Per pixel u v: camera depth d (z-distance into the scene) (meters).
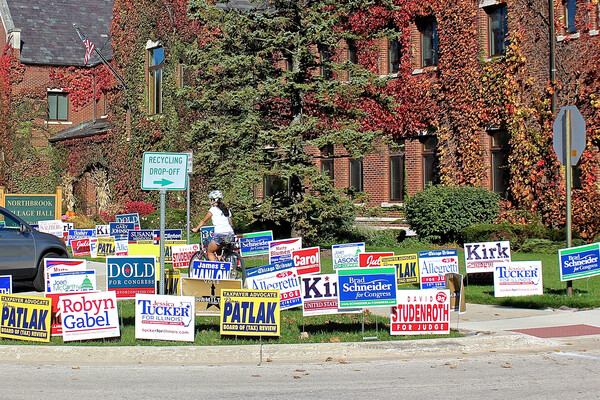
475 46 25.70
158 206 35.56
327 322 12.41
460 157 26.30
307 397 8.20
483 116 25.47
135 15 37.41
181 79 34.41
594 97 22.48
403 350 10.55
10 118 43.97
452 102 26.36
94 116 44.88
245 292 10.98
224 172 23.12
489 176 25.66
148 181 12.40
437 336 11.19
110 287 11.91
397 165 29.23
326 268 19.02
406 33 27.98
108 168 39.88
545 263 19.28
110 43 45.22
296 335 11.35
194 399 8.16
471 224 24.02
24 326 11.02
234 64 22.59
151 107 36.94
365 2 23.27
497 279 14.05
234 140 22.89
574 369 9.41
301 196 23.09
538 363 9.80
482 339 10.86
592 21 22.70
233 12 23.12
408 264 14.20
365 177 30.14
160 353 10.40
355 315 13.06
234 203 23.25
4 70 44.06
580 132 14.55
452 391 8.39
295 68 23.34
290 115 23.98
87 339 11.04
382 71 29.31
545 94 23.70
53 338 11.22
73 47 45.66
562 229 22.88
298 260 14.62
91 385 8.84
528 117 24.11
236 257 16.47
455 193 24.28
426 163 28.11
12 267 16.39
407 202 25.70
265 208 22.41
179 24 34.16
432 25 27.77
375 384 8.79
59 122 45.12
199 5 23.36
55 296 11.35
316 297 11.17
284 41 22.38
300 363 10.13
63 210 40.72
